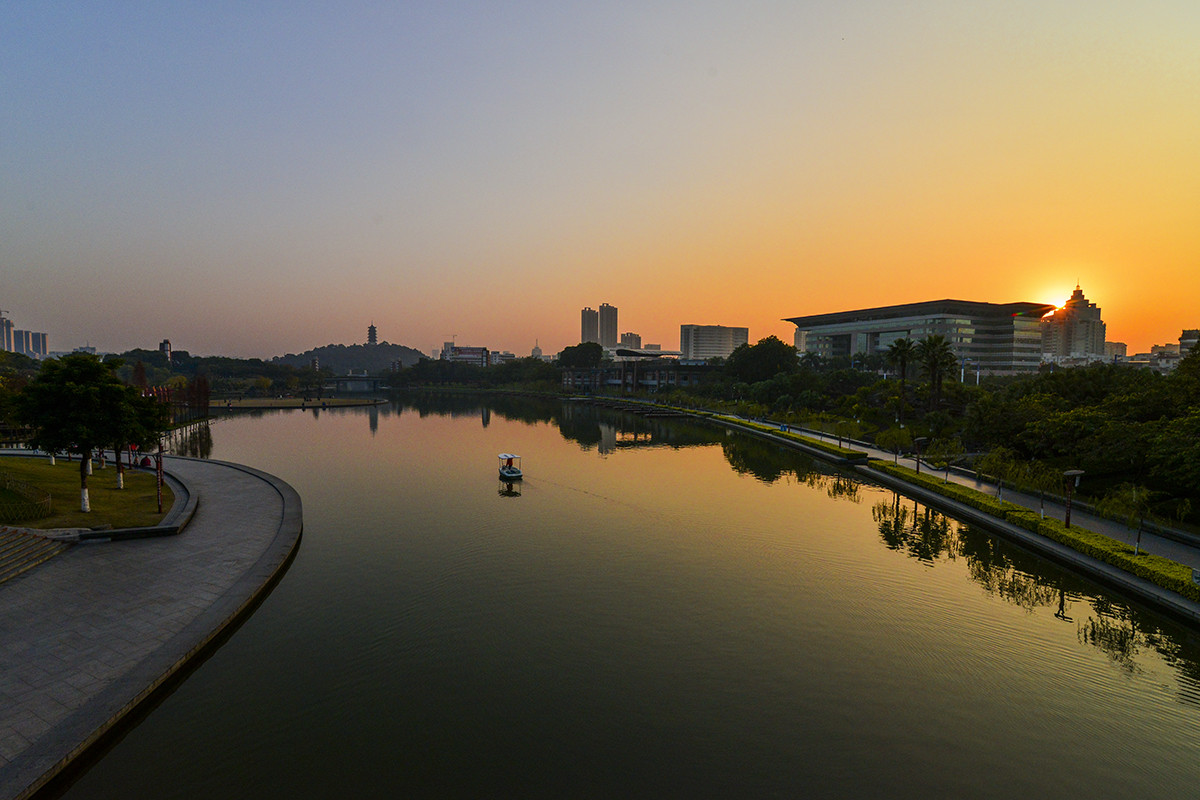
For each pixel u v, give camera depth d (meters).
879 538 44.88
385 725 21.55
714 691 24.16
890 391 110.56
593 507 54.62
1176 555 35.94
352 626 29.38
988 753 20.41
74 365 41.75
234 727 21.12
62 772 17.75
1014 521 44.25
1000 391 102.31
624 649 27.59
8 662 22.80
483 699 23.36
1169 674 25.70
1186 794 18.48
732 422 125.19
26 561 32.75
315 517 50.31
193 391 157.25
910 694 24.08
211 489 54.72
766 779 19.02
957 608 32.25
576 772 19.23
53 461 60.00
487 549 41.97
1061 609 32.19
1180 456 38.88
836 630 29.70
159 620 26.91
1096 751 20.58
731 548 42.50
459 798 17.97
